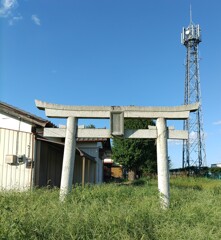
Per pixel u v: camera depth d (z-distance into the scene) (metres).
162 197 8.65
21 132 14.20
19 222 5.45
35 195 8.73
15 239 5.04
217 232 6.34
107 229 5.75
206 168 42.56
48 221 5.76
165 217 6.88
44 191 9.48
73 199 8.31
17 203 7.80
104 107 9.41
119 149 39.88
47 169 16.19
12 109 14.37
